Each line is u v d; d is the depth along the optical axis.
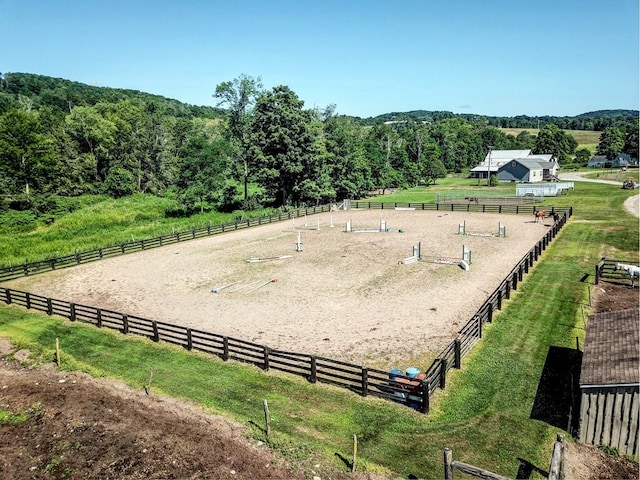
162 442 13.59
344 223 51.69
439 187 94.44
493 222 48.25
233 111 69.44
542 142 142.75
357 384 16.28
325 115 80.44
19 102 107.56
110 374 18.14
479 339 19.19
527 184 67.69
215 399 15.77
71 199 70.94
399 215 56.59
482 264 31.31
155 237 47.12
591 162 135.75
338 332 20.84
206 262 35.56
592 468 11.46
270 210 65.88
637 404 11.64
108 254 39.62
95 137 88.81
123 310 25.39
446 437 13.00
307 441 13.17
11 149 64.44
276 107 67.12
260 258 35.91
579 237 37.91
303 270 31.78
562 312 21.73
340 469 11.97
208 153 63.38
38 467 12.97
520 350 18.05
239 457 12.69
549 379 15.80
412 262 32.66
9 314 25.78
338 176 75.19
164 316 24.06
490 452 12.25
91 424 14.83
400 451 12.52
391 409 14.60
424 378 15.08
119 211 66.50
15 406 16.23
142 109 115.75
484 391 15.25
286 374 17.31
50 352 20.45
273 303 25.23
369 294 26.02
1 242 48.31
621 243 34.94
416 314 22.64
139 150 91.31
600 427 12.20
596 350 14.00
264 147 67.31
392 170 93.31
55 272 34.91
